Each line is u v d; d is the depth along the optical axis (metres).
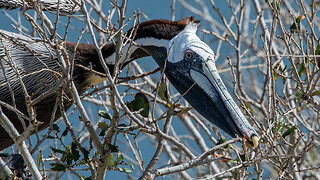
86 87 11.39
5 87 10.13
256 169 8.82
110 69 11.27
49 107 10.75
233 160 8.91
